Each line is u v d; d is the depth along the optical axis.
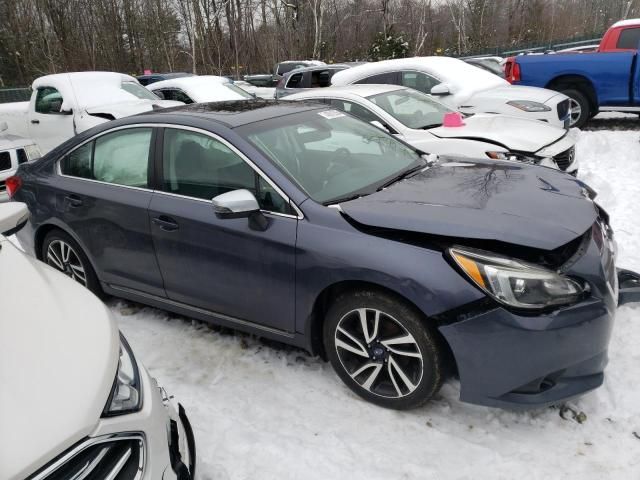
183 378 3.41
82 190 3.96
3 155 7.02
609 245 3.00
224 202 2.95
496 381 2.60
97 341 1.97
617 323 3.55
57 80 9.36
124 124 3.85
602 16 48.88
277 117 3.68
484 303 2.53
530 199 3.00
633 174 7.17
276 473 2.62
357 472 2.59
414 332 2.71
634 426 2.74
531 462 2.58
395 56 27.55
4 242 2.63
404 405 2.90
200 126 3.46
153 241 3.59
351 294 2.88
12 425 1.60
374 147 3.83
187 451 2.21
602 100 9.88
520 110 7.57
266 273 3.12
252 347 3.68
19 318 2.02
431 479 2.52
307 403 3.10
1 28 30.94
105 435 1.71
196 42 29.89
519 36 40.91
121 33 31.34
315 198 3.08
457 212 2.81
